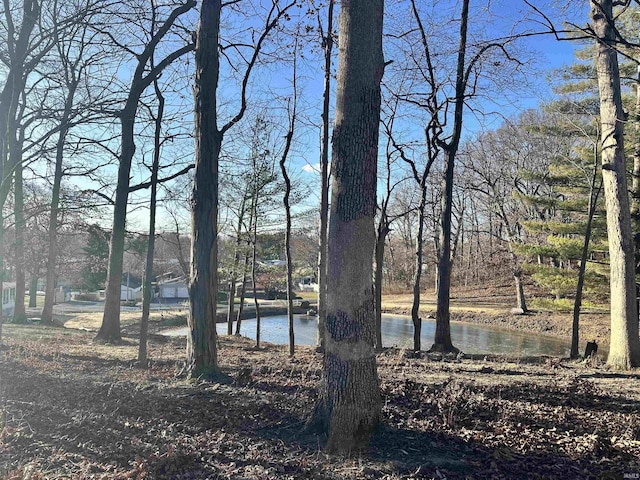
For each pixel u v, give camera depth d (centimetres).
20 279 2141
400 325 3375
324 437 504
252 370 911
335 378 504
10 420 564
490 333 2927
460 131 1540
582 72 1938
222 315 3641
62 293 5100
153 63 1362
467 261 5419
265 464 461
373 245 511
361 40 508
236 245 2108
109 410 622
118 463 463
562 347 2333
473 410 631
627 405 692
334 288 506
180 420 587
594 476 444
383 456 473
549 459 479
